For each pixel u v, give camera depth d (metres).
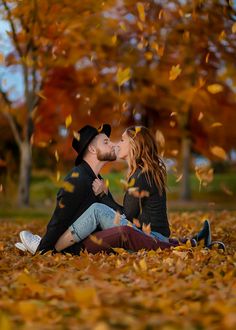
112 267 4.50
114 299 3.30
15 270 4.58
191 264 4.63
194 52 14.88
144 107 19.00
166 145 19.56
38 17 11.94
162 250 5.26
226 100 16.89
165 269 4.37
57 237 5.35
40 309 3.14
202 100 16.19
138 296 3.41
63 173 25.00
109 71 16.80
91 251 5.36
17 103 18.45
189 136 21.06
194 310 3.17
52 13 12.20
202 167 5.82
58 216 5.30
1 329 2.71
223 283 3.97
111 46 15.40
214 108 17.08
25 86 17.09
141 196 5.21
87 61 15.41
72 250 5.47
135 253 5.21
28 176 18.48
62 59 14.88
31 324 2.90
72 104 17.53
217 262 4.80
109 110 17.70
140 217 5.53
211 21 11.67
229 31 12.70
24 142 18.25
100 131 5.57
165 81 16.22
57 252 5.46
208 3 9.48
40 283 3.97
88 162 5.53
